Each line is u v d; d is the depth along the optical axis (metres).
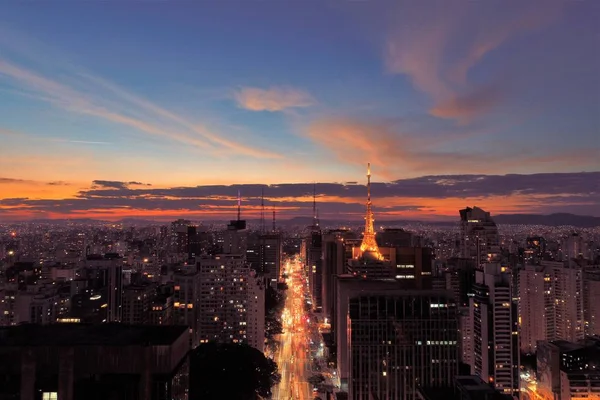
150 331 93.19
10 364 83.25
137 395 83.81
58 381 82.88
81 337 89.00
